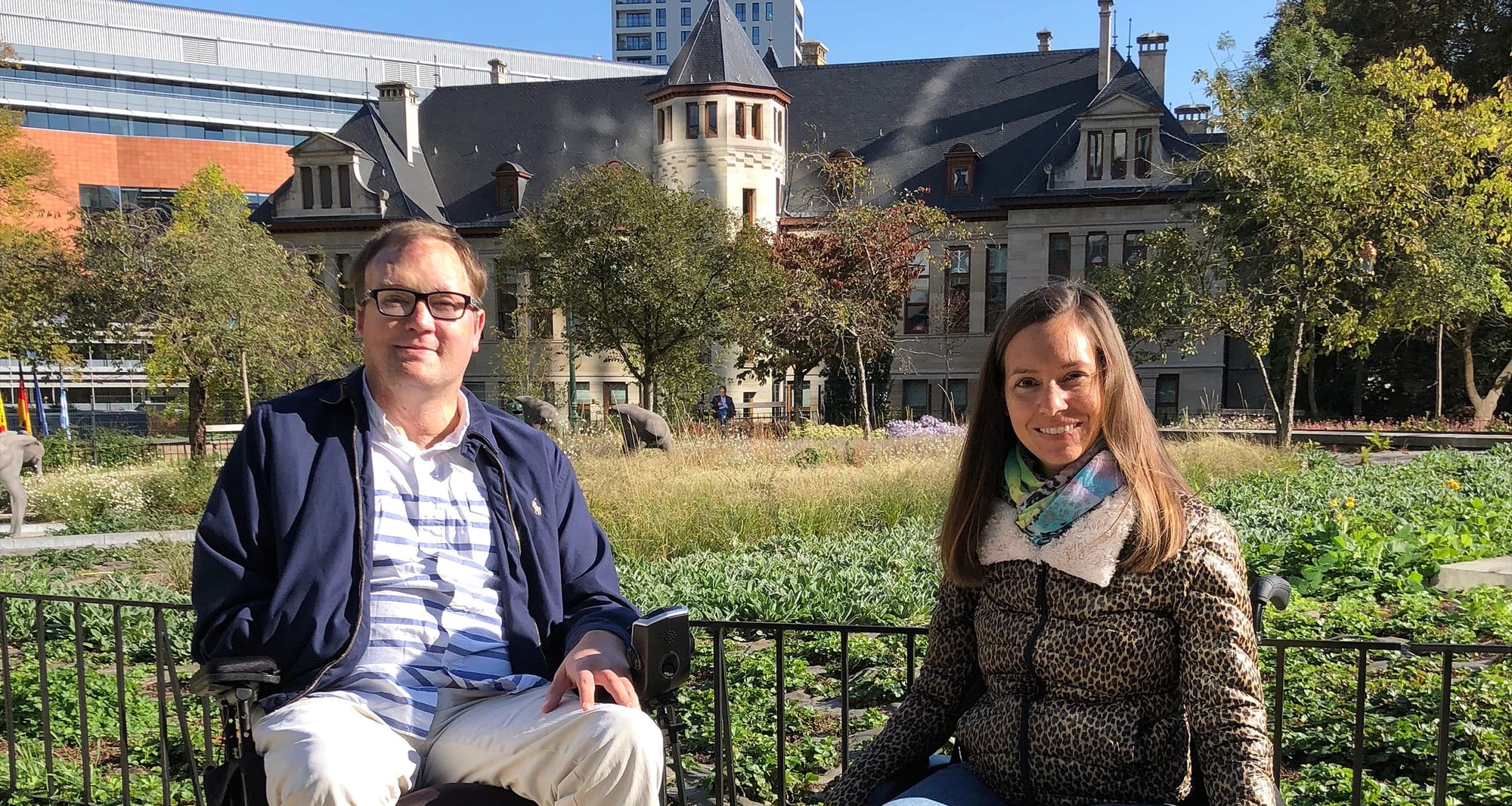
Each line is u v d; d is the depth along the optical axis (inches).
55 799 170.4
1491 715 180.9
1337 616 264.5
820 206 1657.2
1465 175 892.0
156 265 1019.9
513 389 1412.4
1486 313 1102.4
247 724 102.0
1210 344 1427.2
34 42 3415.4
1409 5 1332.4
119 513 650.8
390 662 109.0
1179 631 87.9
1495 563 307.1
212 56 3730.3
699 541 445.7
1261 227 932.6
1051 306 92.5
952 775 96.5
